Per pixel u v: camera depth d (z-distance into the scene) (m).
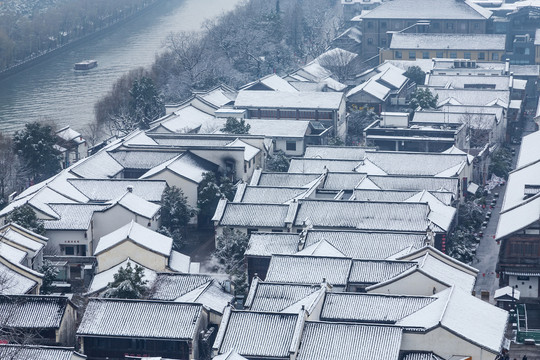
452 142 178.12
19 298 105.19
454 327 95.69
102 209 137.00
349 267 114.69
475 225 147.38
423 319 98.69
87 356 101.69
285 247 126.00
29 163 165.25
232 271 126.62
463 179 158.25
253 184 153.88
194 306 102.62
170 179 152.38
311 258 116.19
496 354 94.25
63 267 127.25
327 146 173.25
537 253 116.50
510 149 196.12
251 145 172.25
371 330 96.19
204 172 155.88
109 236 126.00
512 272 117.06
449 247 133.50
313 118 198.25
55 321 103.12
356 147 171.50
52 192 143.12
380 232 124.56
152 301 103.31
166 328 100.56
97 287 117.06
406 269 112.81
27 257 120.62
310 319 100.12
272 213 138.00
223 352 96.06
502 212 125.81
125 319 101.81
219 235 137.12
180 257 126.38
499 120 193.50
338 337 96.19
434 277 107.38
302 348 95.69
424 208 134.38
